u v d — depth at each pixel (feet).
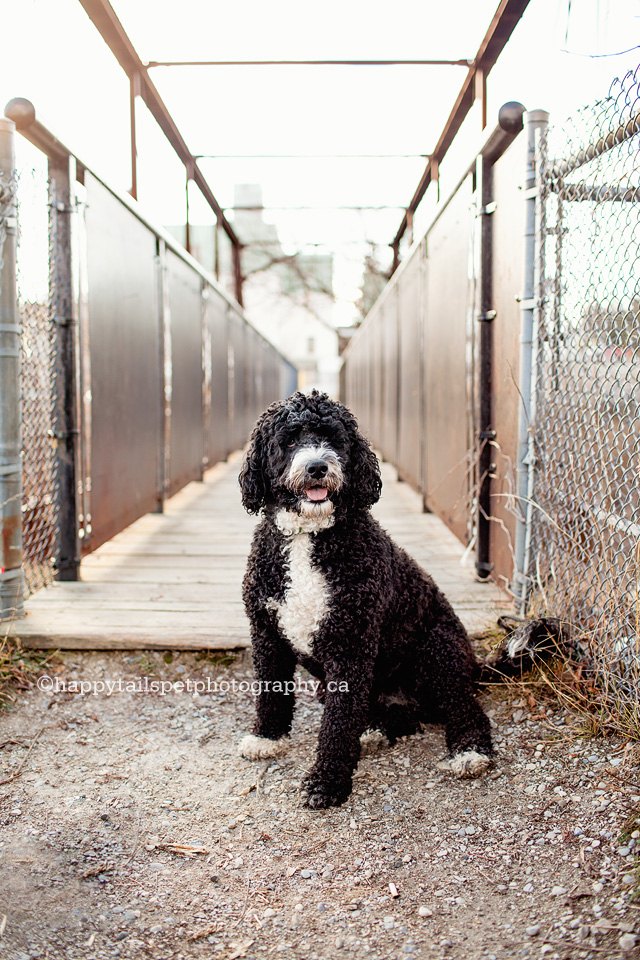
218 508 20.47
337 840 6.68
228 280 37.29
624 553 8.08
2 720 8.70
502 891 5.89
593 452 8.59
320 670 7.90
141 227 16.39
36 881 6.03
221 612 11.09
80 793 7.37
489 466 12.50
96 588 12.41
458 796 7.29
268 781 7.68
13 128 10.14
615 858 6.01
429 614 8.41
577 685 8.47
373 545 7.68
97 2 13.70
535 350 10.06
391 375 26.94
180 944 5.42
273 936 5.49
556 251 9.52
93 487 13.20
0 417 10.39
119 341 14.73
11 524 10.59
